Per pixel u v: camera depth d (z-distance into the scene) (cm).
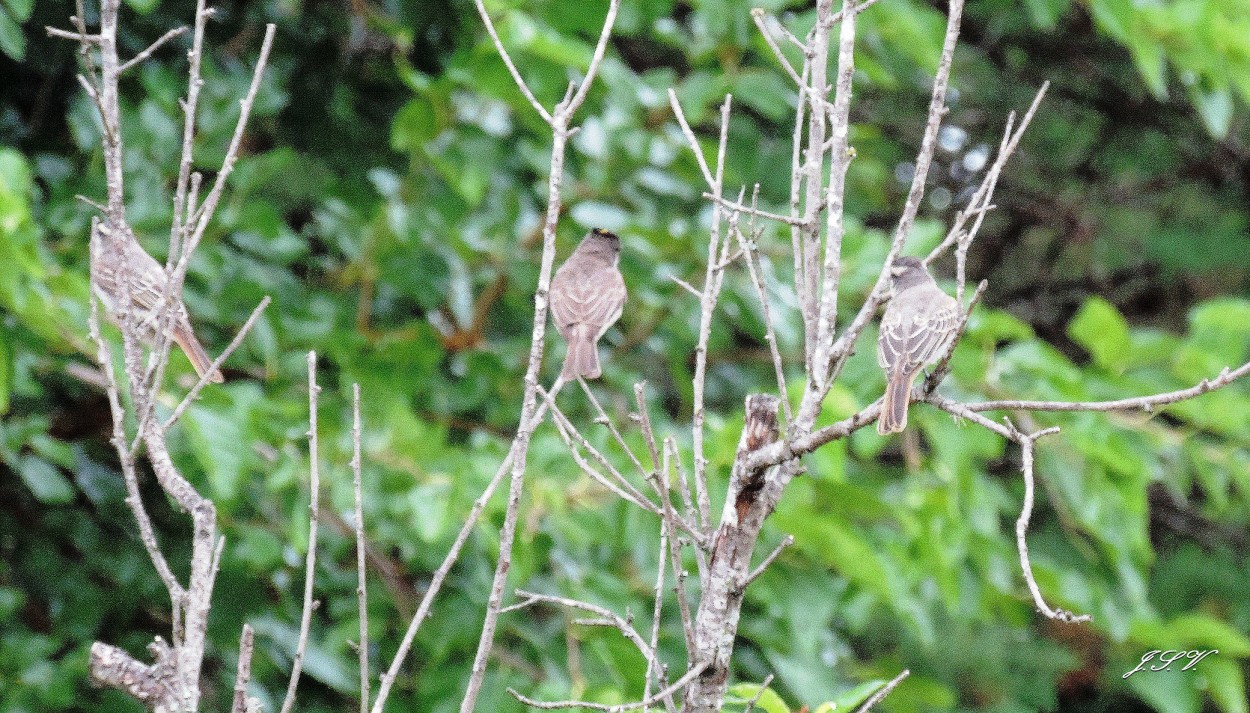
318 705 1332
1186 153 1961
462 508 1120
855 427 708
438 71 1481
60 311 1056
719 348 1386
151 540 655
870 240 1236
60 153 1418
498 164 1291
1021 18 1920
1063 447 1238
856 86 1467
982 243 1970
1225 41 1316
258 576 1305
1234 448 1250
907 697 1219
